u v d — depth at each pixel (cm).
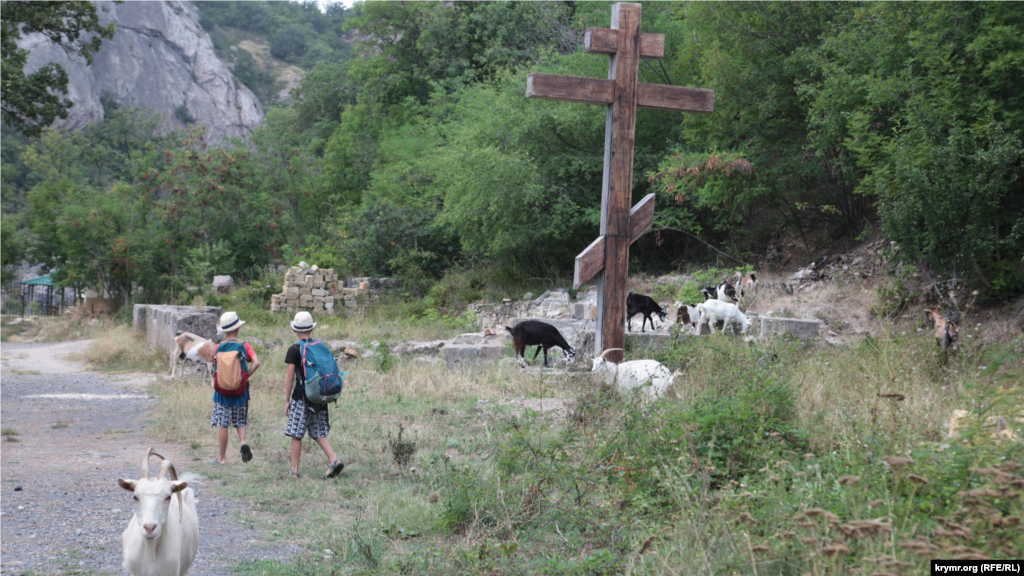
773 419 532
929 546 281
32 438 871
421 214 2673
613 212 865
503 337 1545
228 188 3112
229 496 638
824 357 951
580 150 2158
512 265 2347
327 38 14625
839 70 1397
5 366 1658
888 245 1490
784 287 1599
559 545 467
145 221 2911
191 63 10912
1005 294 1191
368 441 829
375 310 2381
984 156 1061
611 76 874
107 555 476
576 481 515
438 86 3338
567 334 1419
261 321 2202
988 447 390
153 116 5447
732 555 348
